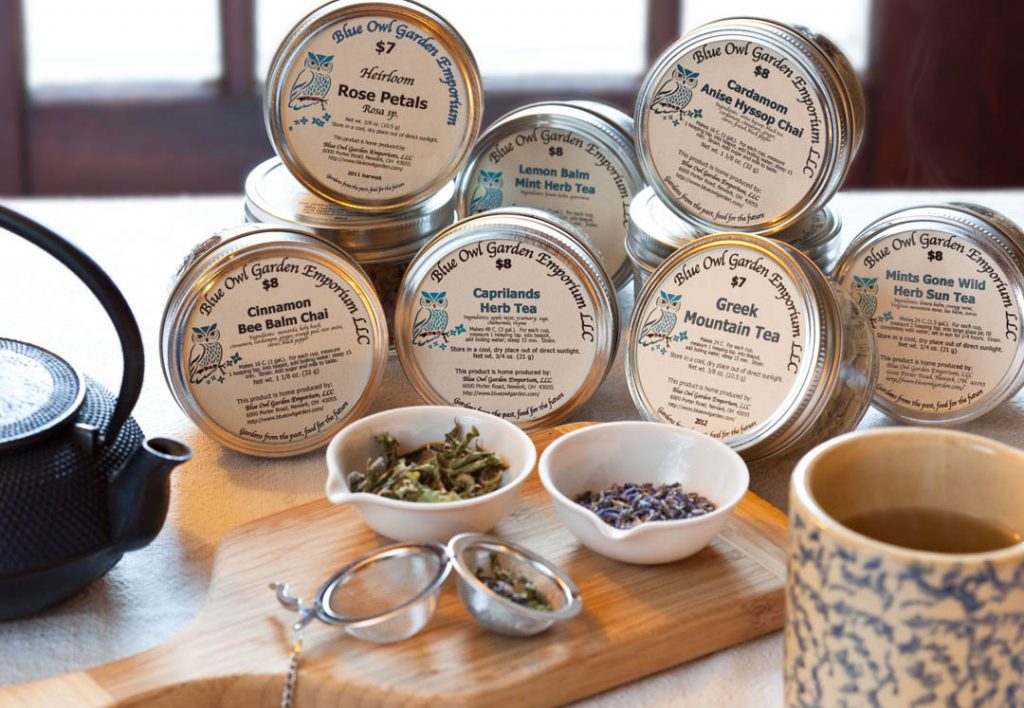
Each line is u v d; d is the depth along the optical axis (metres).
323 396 1.01
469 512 0.78
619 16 2.80
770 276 0.95
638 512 0.82
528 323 1.02
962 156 2.77
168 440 0.74
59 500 0.72
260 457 1.00
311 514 0.86
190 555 0.84
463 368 1.04
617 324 1.03
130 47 2.76
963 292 1.00
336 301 0.99
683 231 1.08
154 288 1.30
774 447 0.95
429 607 0.71
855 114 0.99
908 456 0.59
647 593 0.76
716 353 0.98
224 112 2.74
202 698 0.69
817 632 0.54
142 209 1.56
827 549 0.52
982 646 0.50
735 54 1.00
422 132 1.07
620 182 1.21
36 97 2.71
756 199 1.03
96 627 0.76
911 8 2.66
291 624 0.73
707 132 1.03
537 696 0.70
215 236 0.98
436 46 1.04
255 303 0.97
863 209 1.48
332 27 1.03
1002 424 1.04
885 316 1.04
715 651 0.76
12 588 0.71
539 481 0.91
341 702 0.69
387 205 1.09
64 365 0.80
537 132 1.21
